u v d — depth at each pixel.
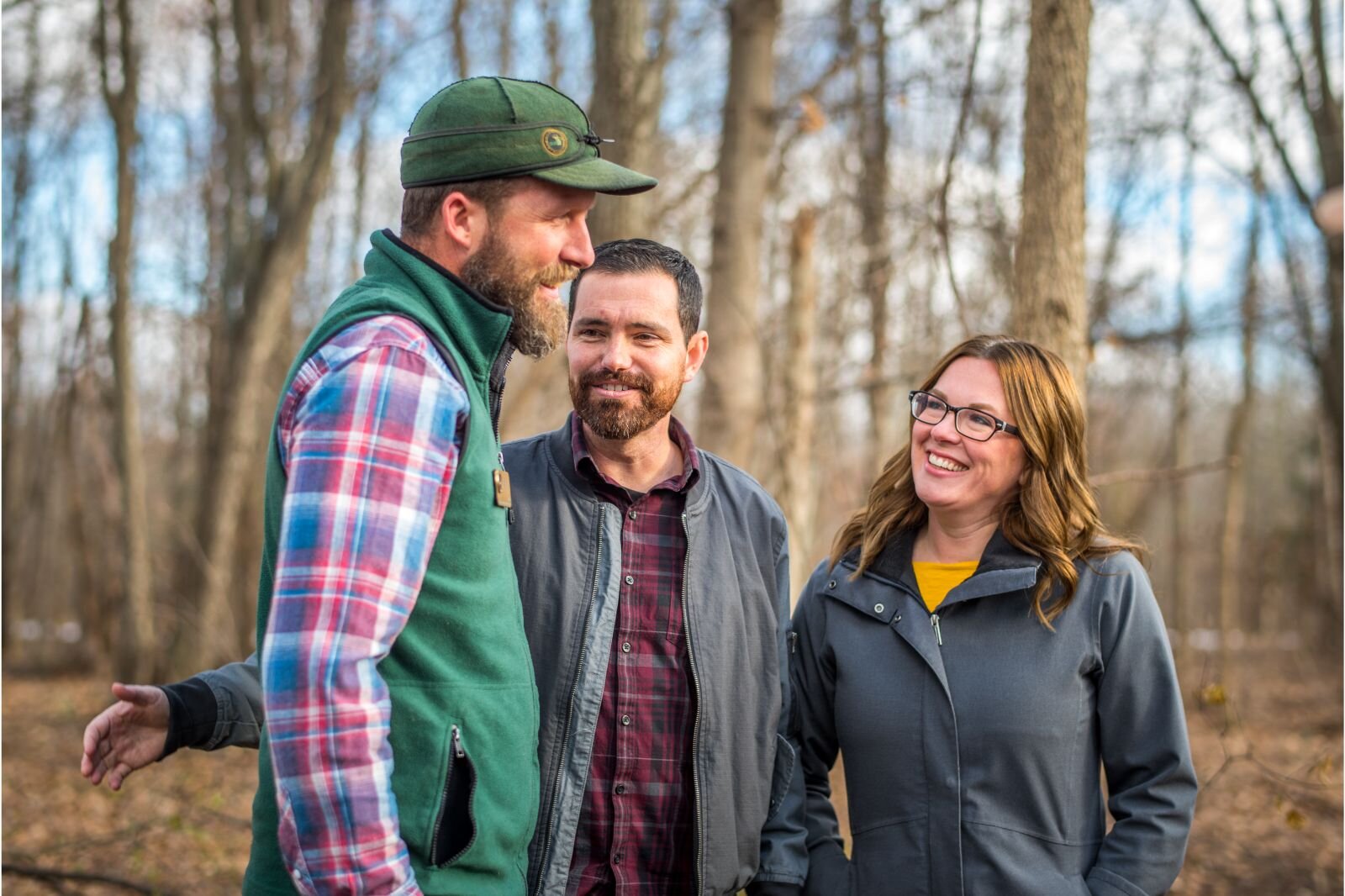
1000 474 2.12
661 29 7.73
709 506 2.13
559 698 1.96
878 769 2.11
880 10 6.01
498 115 1.70
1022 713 2.02
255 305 9.94
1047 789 2.02
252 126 10.24
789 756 2.15
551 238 1.75
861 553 2.25
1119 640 2.06
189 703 1.83
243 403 9.98
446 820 1.59
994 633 2.09
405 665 1.59
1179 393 13.74
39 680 12.26
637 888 1.97
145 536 10.33
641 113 4.30
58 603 17.55
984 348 2.19
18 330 14.73
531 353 1.80
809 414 4.83
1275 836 6.34
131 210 10.20
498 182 1.70
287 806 1.42
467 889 1.61
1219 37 8.84
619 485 2.07
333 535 1.45
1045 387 2.14
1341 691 12.41
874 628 2.18
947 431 2.13
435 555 1.61
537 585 2.01
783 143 6.96
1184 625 13.70
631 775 1.97
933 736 2.06
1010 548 2.13
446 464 1.58
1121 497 14.40
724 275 4.71
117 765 1.76
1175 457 13.92
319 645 1.42
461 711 1.60
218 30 11.95
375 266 1.73
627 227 4.20
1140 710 2.05
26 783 6.74
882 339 6.64
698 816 1.97
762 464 6.33
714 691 2.00
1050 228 2.83
